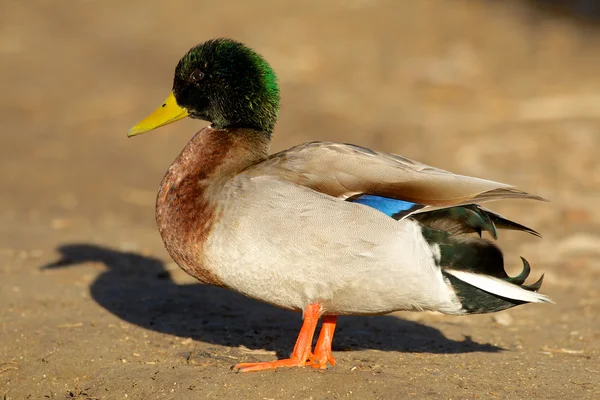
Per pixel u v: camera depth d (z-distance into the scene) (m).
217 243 7.49
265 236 7.32
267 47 26.97
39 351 8.76
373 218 7.23
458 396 7.31
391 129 20.12
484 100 22.09
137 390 7.70
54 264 12.12
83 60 28.17
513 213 15.14
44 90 24.91
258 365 7.78
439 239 7.27
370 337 9.45
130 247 13.20
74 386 8.10
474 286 7.24
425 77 24.12
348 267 7.27
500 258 7.33
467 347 9.16
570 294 11.30
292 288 7.46
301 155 7.67
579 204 15.39
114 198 16.61
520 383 7.80
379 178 7.39
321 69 25.11
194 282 11.59
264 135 8.38
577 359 8.74
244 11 32.38
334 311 7.72
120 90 24.72
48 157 19.34
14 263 12.06
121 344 8.98
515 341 9.43
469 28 28.98
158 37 30.34
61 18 33.69
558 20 29.50
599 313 10.49
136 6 34.84
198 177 7.88
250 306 10.62
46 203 16.06
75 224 14.66
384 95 22.89
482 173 17.03
